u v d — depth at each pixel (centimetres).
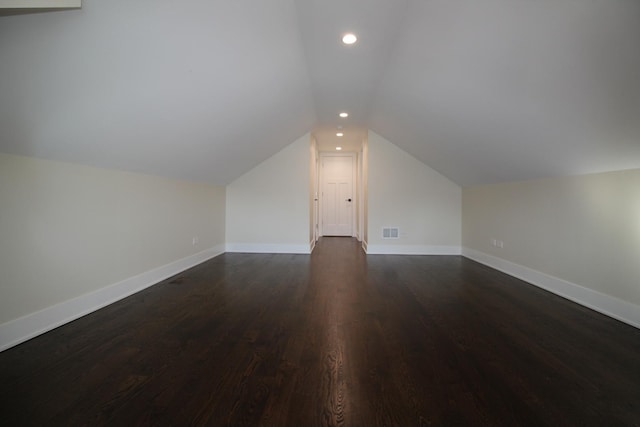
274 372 157
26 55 129
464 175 439
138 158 267
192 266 409
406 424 121
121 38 145
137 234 296
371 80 307
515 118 229
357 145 654
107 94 172
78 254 229
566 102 183
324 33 224
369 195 513
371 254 510
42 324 200
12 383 145
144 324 217
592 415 126
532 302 267
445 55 213
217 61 200
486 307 254
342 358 171
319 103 380
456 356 174
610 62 143
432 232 509
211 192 471
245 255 496
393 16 201
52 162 207
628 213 221
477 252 449
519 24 154
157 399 135
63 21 123
